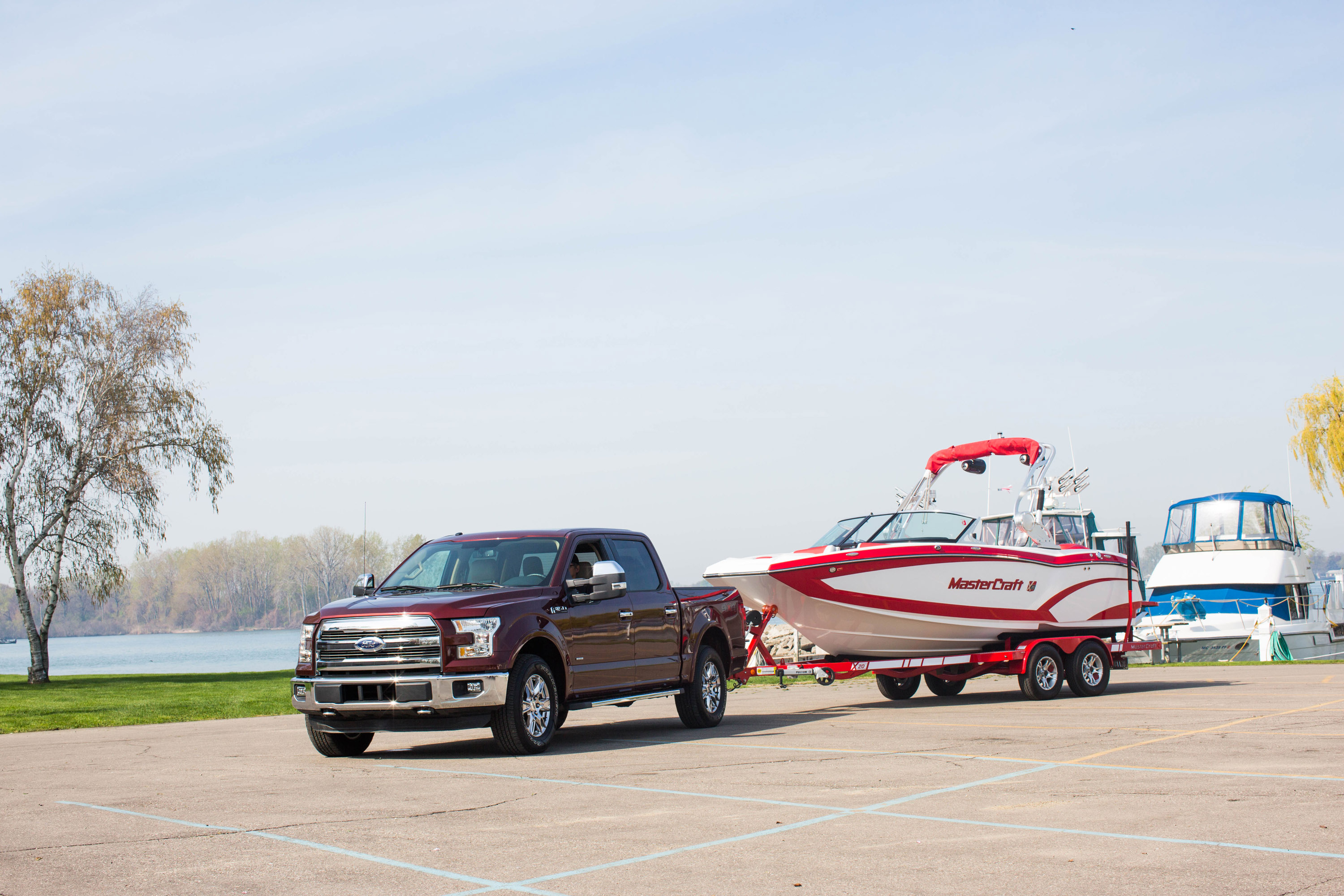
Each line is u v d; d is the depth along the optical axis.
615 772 9.17
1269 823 6.50
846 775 8.76
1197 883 5.11
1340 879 5.16
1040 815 6.89
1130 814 6.85
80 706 21.91
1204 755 9.52
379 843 6.34
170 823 7.16
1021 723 12.91
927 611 15.91
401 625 10.30
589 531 12.25
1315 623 30.59
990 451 19.19
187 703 22.33
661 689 12.53
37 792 8.92
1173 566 31.75
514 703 10.43
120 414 36.34
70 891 5.30
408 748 11.90
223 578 171.12
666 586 12.99
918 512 16.36
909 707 15.91
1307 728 11.50
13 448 35.69
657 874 5.48
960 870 5.46
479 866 5.72
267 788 8.79
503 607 10.56
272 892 5.22
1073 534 18.92
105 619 174.88
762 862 5.70
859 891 5.09
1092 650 17.06
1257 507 30.98
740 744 11.26
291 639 157.62
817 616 15.27
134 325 37.41
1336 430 39.50
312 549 141.25
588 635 11.43
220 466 37.88
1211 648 29.84
